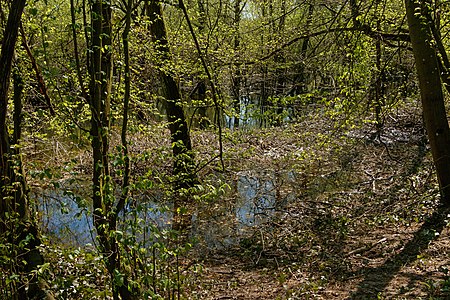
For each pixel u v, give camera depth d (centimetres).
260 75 1389
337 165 1459
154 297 416
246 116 1016
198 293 695
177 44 1209
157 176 505
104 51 443
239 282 746
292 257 840
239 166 1434
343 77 906
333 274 739
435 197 973
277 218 1070
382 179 1252
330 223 984
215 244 935
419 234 836
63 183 932
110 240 435
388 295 631
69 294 563
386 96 1056
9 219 464
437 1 812
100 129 421
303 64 1196
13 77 534
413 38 883
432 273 674
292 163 1456
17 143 520
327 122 1305
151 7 1116
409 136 1672
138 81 1064
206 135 1522
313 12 1226
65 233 828
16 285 466
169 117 1208
